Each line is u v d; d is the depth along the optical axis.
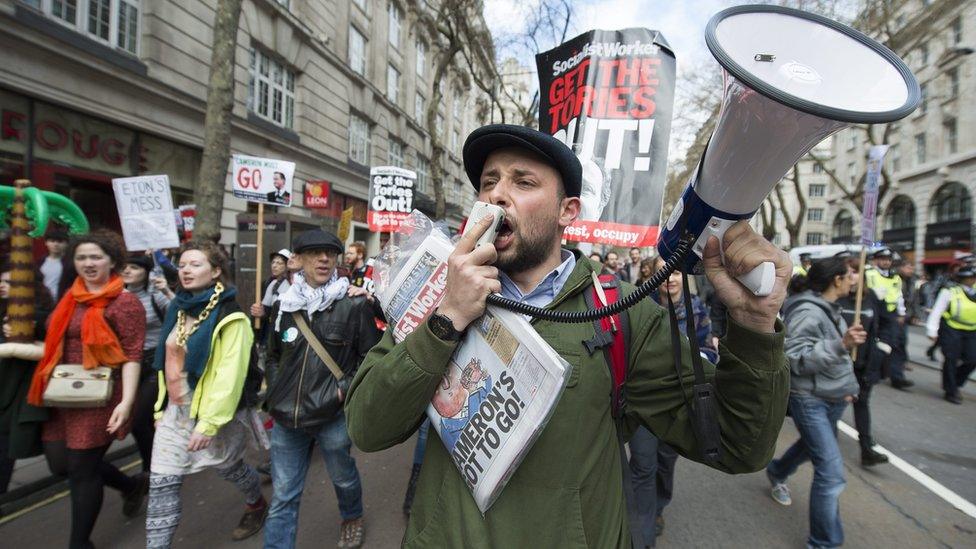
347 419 1.08
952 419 5.29
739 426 0.96
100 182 7.96
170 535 2.30
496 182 1.12
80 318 2.43
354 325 2.59
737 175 0.79
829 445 2.60
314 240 2.58
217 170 5.62
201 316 2.33
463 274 0.91
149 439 3.24
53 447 2.44
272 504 2.37
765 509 3.22
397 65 20.73
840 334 2.78
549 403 0.82
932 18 13.10
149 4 8.57
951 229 19.19
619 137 3.09
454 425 0.96
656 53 3.07
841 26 0.77
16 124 6.75
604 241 3.10
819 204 41.16
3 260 4.76
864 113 0.63
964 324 5.90
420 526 1.05
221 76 5.60
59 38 6.88
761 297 0.88
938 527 3.05
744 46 0.75
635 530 1.10
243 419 2.62
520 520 0.95
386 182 6.93
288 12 12.44
